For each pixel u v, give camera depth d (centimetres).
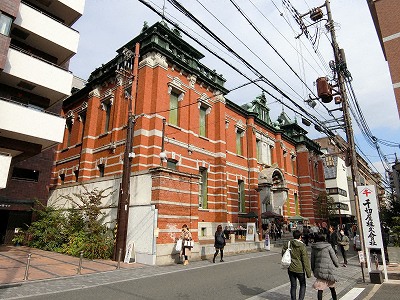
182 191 1338
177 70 1900
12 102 1425
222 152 2125
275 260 1402
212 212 2002
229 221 2197
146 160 1617
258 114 2734
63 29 1708
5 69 1421
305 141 3475
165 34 1862
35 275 904
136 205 1312
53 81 1612
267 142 2872
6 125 1377
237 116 2555
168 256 1208
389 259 1372
